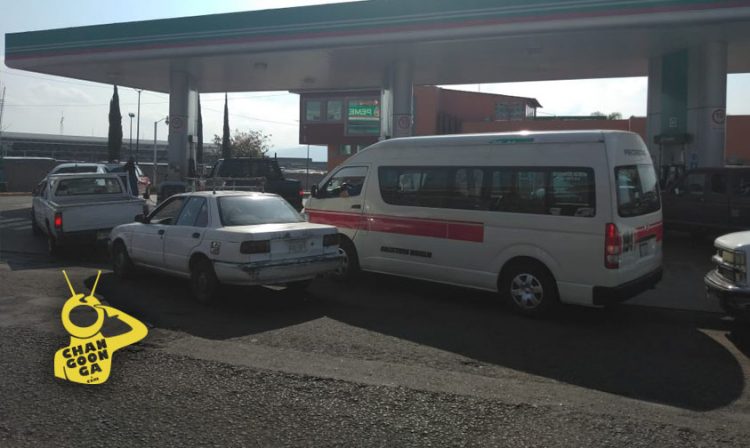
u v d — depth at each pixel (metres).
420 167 8.53
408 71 19.80
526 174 7.37
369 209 9.12
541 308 7.18
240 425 4.02
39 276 9.63
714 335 6.61
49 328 6.37
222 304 7.79
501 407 4.38
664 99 18.70
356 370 5.20
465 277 7.95
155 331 6.40
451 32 16.27
